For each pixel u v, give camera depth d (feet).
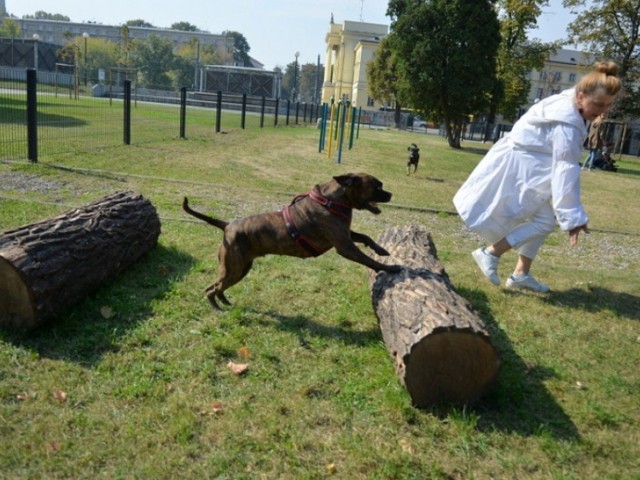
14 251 12.05
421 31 93.04
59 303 12.81
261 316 14.48
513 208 16.92
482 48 91.15
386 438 9.70
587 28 127.95
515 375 12.01
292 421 9.95
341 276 17.95
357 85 230.89
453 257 21.86
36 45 191.21
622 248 27.53
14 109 61.41
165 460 8.71
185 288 15.72
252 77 201.16
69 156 37.86
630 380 12.56
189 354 12.14
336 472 8.75
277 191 32.78
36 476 8.26
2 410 9.68
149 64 287.07
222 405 10.30
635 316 16.65
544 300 17.43
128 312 13.83
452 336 10.28
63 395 10.14
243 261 13.93
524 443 9.87
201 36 407.03
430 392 10.59
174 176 34.53
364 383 11.34
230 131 75.20
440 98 95.91
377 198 13.47
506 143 17.26
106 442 9.09
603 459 9.67
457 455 9.41
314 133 91.86
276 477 8.56
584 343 14.42
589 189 53.06
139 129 62.85
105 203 16.25
